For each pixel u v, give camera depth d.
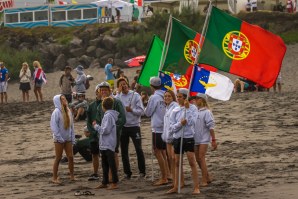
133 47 71.44
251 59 19.58
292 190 18.06
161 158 20.22
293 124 32.03
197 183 18.34
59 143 21.30
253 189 18.52
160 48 22.77
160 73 21.05
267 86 19.64
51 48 73.62
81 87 41.00
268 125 32.12
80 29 76.94
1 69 51.31
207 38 19.69
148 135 31.42
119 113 20.02
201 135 19.41
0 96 54.94
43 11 81.94
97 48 72.44
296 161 22.94
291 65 62.50
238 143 27.53
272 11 75.12
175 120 18.66
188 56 20.98
